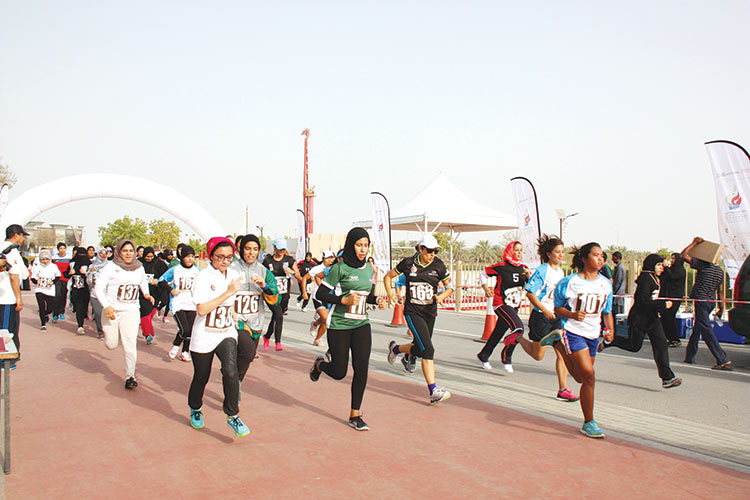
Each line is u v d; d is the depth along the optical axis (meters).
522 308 17.22
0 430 5.12
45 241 61.69
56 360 8.59
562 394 6.45
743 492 3.89
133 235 69.19
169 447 4.68
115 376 7.48
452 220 18.81
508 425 5.42
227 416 5.05
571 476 4.14
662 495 3.82
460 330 13.48
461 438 5.00
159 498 3.67
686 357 9.24
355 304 5.16
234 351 4.98
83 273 11.76
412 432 5.16
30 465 4.24
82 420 5.44
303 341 11.06
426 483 3.98
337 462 4.37
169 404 6.06
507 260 8.13
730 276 9.41
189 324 8.44
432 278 6.48
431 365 6.21
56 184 18.41
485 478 4.09
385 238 14.45
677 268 10.55
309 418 5.58
